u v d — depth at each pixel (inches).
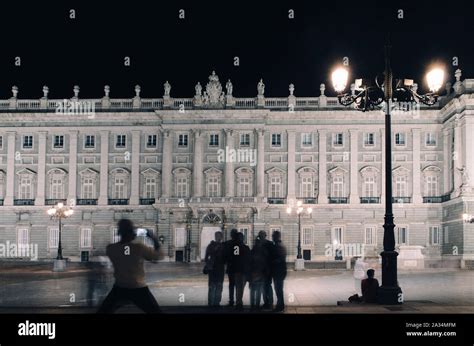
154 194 3868.1
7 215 3878.0
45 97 3919.8
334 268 2982.3
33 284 1829.5
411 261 2960.1
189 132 3853.3
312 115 3796.8
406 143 3779.5
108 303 661.9
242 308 922.1
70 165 3868.1
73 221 3855.8
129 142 3885.3
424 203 3730.3
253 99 3833.7
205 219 3809.1
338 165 3799.2
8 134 3882.9
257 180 3801.7
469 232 3289.9
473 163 3346.5
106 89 3932.1
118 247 663.1
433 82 1178.6
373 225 3759.8
